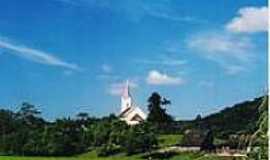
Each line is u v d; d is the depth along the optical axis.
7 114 149.00
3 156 144.12
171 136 145.00
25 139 147.75
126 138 144.88
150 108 164.12
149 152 140.00
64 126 151.75
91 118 155.50
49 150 148.38
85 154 147.38
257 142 17.44
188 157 120.88
